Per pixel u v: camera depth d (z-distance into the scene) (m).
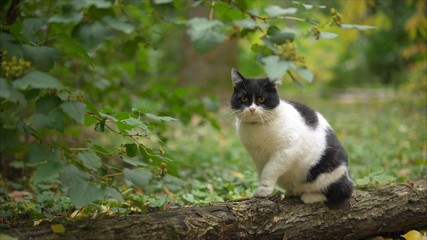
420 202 3.70
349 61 20.27
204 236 3.02
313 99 14.66
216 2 3.18
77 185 2.56
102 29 2.58
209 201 4.04
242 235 3.18
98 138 7.09
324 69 16.88
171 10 3.01
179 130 8.88
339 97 15.62
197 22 2.59
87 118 2.99
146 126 2.97
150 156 3.08
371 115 10.57
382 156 6.33
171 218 3.00
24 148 4.55
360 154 6.47
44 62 2.73
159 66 11.64
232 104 3.82
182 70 11.71
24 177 4.96
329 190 3.53
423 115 10.08
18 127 2.71
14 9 3.51
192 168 5.80
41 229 2.74
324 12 10.80
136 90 6.67
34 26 2.73
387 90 16.81
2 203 3.72
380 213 3.57
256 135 3.59
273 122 3.53
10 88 2.43
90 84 5.96
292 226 3.34
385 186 3.85
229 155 6.82
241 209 3.25
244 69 15.40
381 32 17.67
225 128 9.04
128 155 3.13
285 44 2.71
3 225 3.13
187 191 4.67
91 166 2.70
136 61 6.74
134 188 4.61
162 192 4.71
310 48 15.00
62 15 2.55
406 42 16.47
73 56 4.93
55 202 3.78
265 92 3.59
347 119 10.07
